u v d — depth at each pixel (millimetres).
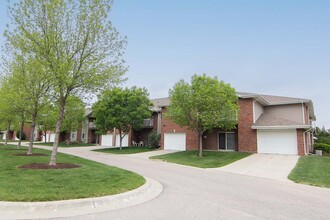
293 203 6793
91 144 40094
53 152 11180
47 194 6035
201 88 19469
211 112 19875
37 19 10539
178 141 27312
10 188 6438
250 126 23156
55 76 10547
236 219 5195
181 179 10367
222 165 16125
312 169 13836
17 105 15867
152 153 24266
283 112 26047
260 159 18875
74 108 22125
